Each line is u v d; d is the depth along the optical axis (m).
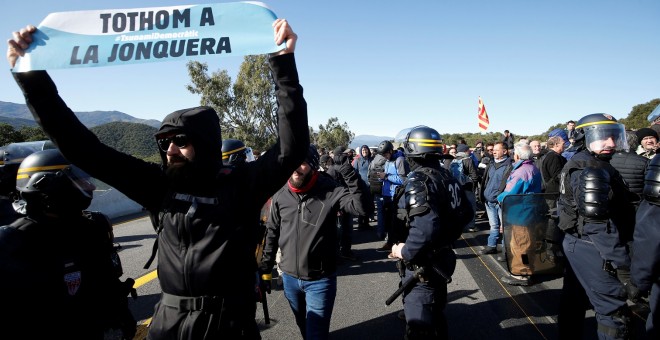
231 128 38.81
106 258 1.78
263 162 1.41
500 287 4.41
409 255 2.20
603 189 2.26
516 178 4.61
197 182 1.36
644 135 4.89
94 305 1.68
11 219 2.43
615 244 2.29
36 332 1.44
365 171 9.73
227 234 1.34
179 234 1.35
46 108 1.32
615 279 2.34
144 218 10.17
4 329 1.38
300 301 2.71
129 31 1.28
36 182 1.47
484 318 3.64
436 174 2.42
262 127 38.31
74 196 1.55
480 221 8.72
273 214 2.76
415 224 2.18
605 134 2.54
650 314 2.26
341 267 5.52
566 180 2.62
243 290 1.41
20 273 1.40
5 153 2.73
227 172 1.50
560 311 2.81
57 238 1.54
